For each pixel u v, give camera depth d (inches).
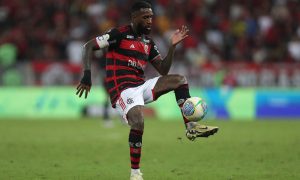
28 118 2829.7
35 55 3410.4
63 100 2979.8
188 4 3673.7
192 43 3356.3
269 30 3476.9
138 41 1100.5
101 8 3614.7
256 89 2989.7
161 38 3405.5
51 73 3019.2
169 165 1380.4
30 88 2997.0
